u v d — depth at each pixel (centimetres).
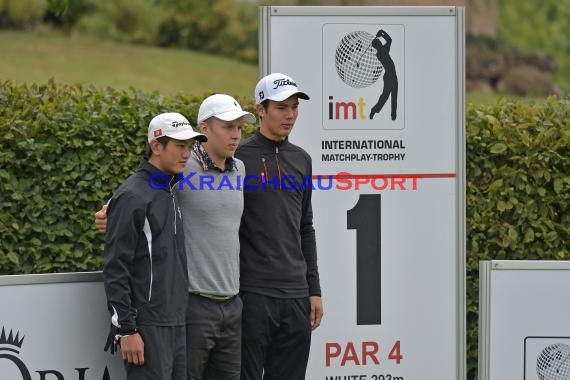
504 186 2519
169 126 1806
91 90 2631
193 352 1881
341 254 2183
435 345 2212
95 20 8838
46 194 2444
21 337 1881
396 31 2159
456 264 2202
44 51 8031
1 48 7906
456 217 2195
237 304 1928
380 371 2209
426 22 2166
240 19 9088
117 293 1758
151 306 1791
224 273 1894
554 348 2095
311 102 2152
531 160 2498
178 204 1877
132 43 8856
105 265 1777
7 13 8619
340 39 2148
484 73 8900
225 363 1931
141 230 1789
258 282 1973
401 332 2206
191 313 1880
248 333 1977
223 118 1884
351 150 2166
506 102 2656
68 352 1914
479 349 2116
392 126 2172
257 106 2028
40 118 2416
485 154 2525
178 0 8981
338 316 2192
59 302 1908
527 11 9644
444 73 2177
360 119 2162
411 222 2189
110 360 1947
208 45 8994
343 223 2175
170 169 1823
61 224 2458
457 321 2209
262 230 1978
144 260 1791
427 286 2202
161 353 1789
